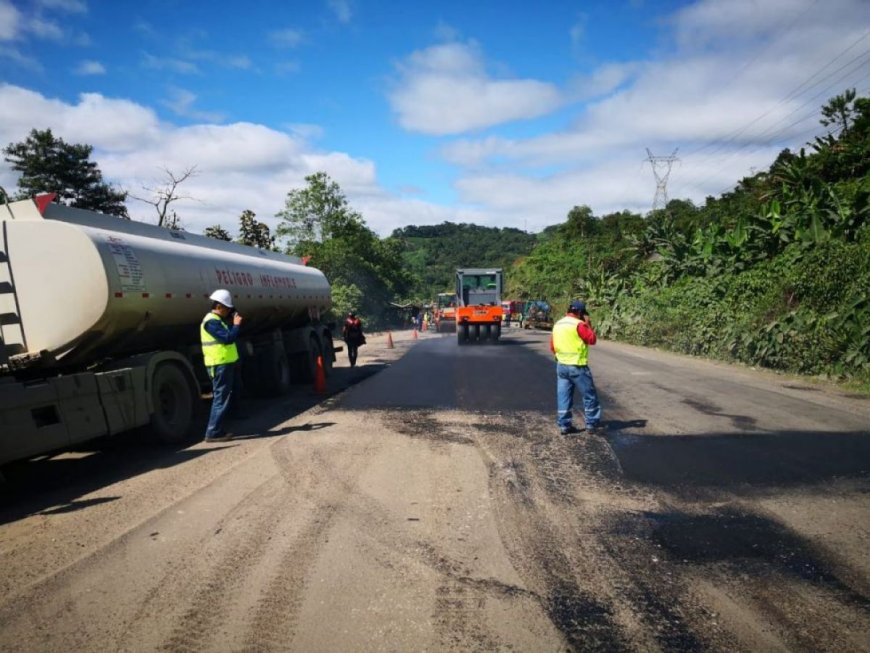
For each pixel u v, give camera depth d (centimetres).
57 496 537
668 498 477
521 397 994
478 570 354
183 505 483
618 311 2623
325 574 352
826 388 1036
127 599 329
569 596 322
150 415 702
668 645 275
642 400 936
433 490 504
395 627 294
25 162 4038
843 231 1645
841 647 271
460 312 2411
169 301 768
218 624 300
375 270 5075
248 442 718
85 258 639
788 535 399
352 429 762
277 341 1190
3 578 363
